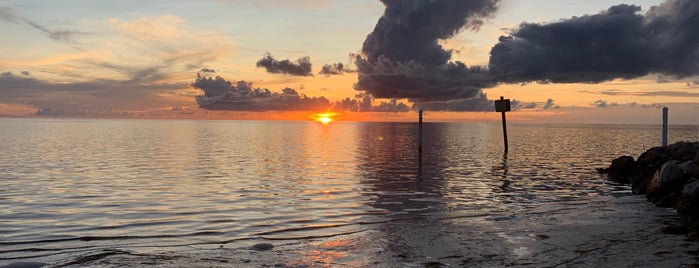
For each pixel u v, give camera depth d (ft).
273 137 283.38
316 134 349.00
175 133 340.80
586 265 31.48
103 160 118.52
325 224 45.96
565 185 73.97
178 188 70.49
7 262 33.45
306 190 68.49
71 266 32.35
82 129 417.49
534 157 129.90
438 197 62.28
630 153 147.54
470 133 378.32
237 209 53.98
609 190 68.44
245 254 35.22
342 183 76.18
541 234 40.32
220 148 171.22
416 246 36.83
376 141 231.50
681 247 35.55
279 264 32.60
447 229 42.70
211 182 77.46
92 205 56.65
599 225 43.65
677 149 74.84
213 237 41.24
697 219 44.06
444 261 32.78
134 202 58.54
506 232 41.24
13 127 463.83
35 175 86.38
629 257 33.19
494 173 90.68
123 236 41.75
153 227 45.29
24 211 52.95
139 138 248.52
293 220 48.06
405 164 109.40
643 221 45.34
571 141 229.45
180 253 35.65
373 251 35.58
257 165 107.34
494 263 32.17
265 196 63.10
